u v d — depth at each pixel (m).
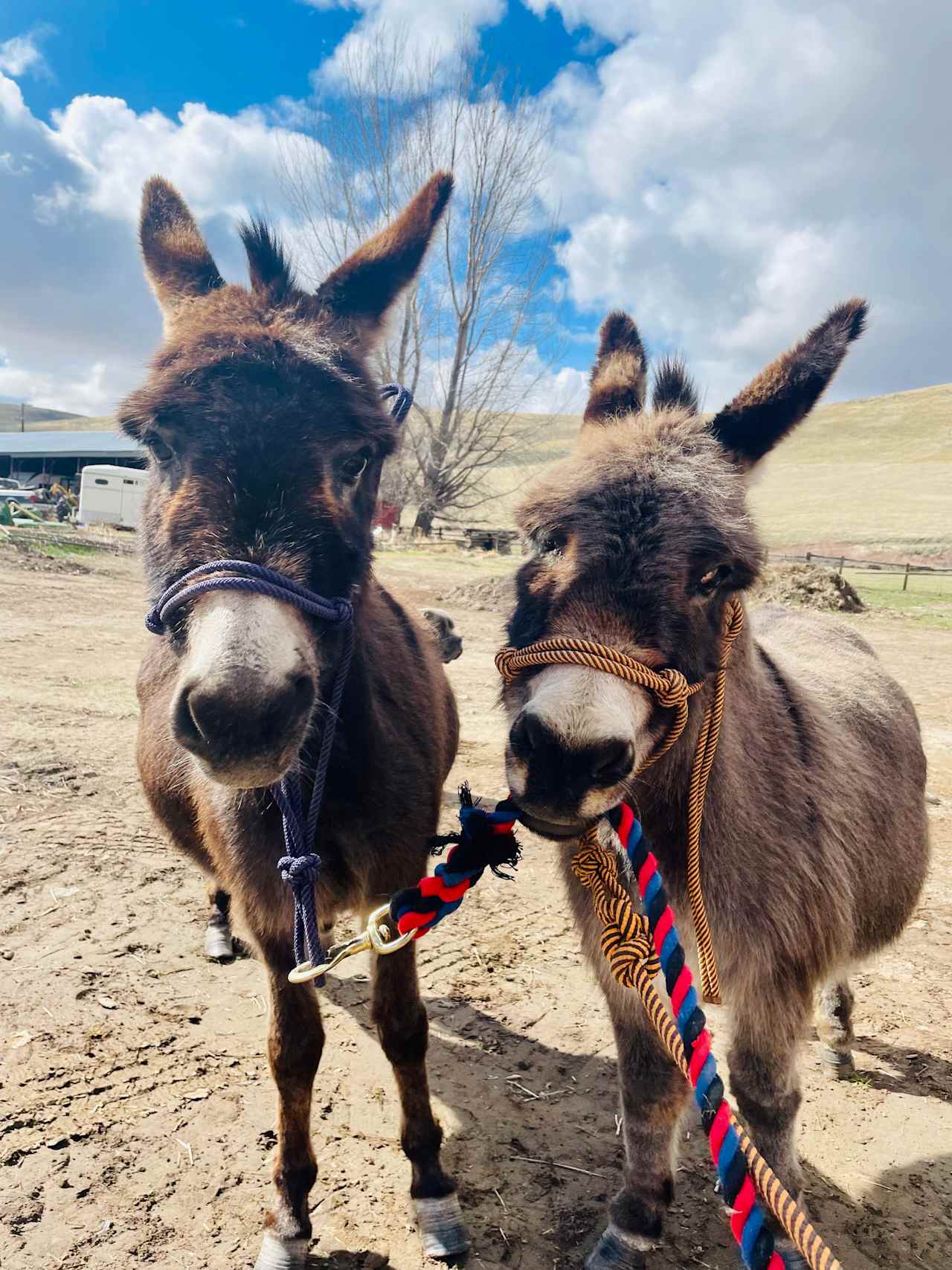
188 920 4.29
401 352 28.66
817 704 2.93
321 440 2.15
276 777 1.93
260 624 1.93
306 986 2.56
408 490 36.41
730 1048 2.48
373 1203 2.68
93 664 9.55
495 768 7.03
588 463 2.26
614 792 1.92
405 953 2.67
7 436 53.22
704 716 2.24
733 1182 1.64
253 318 2.41
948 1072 3.42
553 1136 3.02
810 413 2.46
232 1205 2.63
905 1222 2.69
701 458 2.25
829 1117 3.17
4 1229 2.48
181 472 2.19
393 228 2.93
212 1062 3.26
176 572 2.05
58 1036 3.31
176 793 3.27
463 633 14.08
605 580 2.04
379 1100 3.16
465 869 2.10
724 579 2.17
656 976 2.08
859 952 2.93
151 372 2.31
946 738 8.74
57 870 4.65
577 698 1.88
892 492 58.69
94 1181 2.67
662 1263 2.53
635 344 2.98
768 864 2.38
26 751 6.35
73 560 18.11
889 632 17.08
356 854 2.66
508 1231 2.61
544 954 4.24
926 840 3.43
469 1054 3.45
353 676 2.54
